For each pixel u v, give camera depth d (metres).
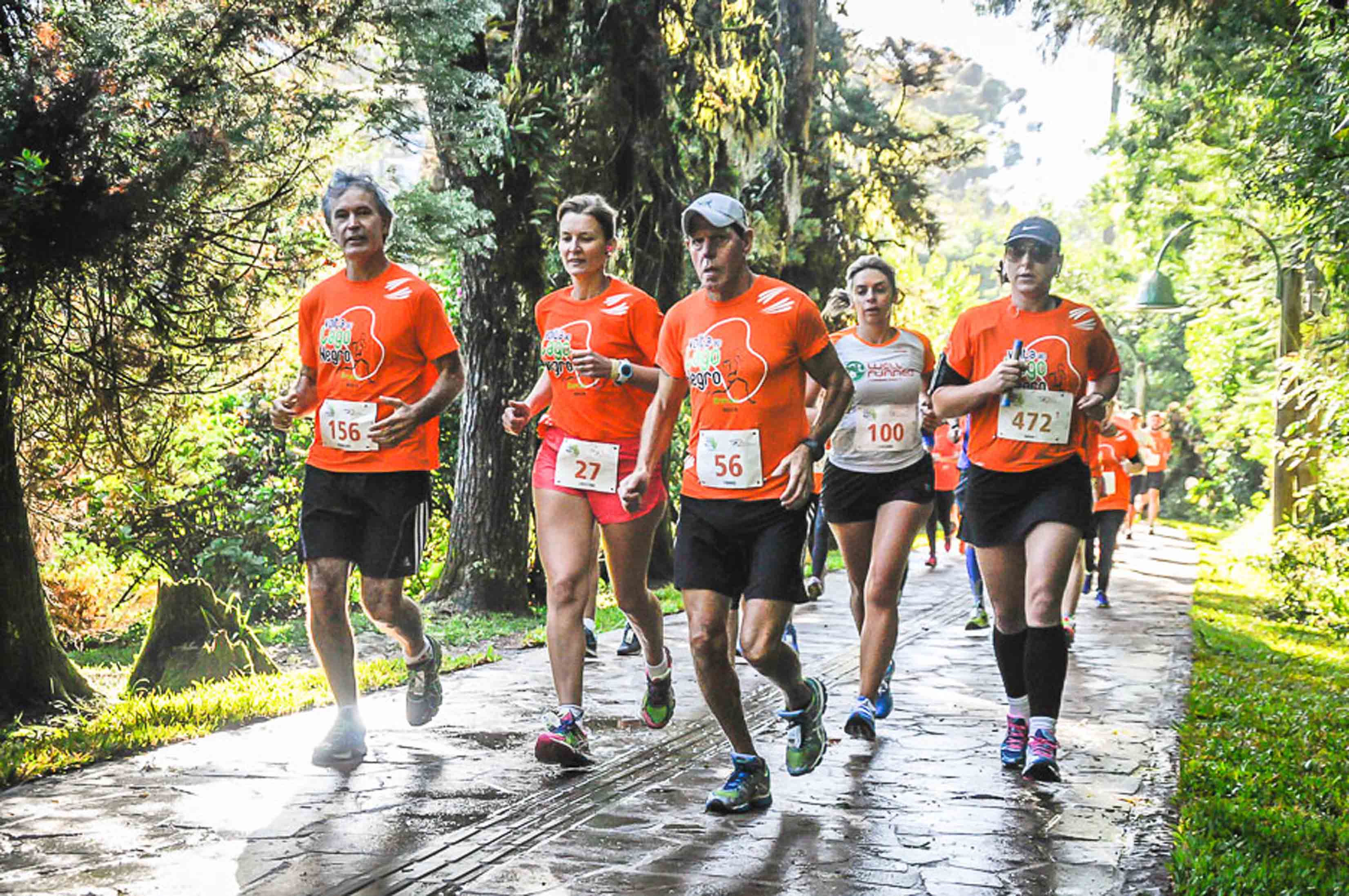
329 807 6.27
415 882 5.26
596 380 6.98
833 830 6.04
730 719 6.28
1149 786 6.95
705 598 6.09
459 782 6.75
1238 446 36.06
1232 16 19.22
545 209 13.98
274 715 8.38
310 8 8.74
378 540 7.02
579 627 6.98
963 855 5.70
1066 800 6.63
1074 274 53.34
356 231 6.96
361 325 6.96
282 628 14.24
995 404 6.99
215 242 8.72
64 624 14.59
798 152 16.95
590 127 13.97
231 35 8.44
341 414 6.98
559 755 6.84
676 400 6.36
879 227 23.41
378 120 9.53
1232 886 5.27
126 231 8.00
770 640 6.00
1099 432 7.12
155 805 6.28
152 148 8.12
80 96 7.79
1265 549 23.83
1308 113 11.70
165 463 11.02
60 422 9.14
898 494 7.93
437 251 10.45
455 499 14.98
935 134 24.00
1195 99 23.38
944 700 9.28
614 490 6.98
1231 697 9.85
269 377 12.05
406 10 9.30
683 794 6.61
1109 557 15.55
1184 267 34.25
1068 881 5.38
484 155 11.19
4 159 7.61
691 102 14.88
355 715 7.10
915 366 8.05
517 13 14.22
